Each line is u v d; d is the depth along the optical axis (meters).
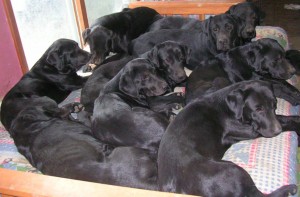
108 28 1.83
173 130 0.95
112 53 1.93
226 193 0.79
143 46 1.69
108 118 1.11
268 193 0.85
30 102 1.32
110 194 0.65
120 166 0.90
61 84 1.54
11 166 1.10
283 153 0.98
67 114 1.30
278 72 1.30
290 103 1.29
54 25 1.84
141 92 1.33
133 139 1.05
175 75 1.43
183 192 0.83
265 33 1.75
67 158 0.98
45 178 0.71
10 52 1.48
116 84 1.31
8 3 1.43
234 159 0.98
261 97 0.98
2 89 1.48
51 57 1.49
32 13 1.67
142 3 2.09
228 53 1.41
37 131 1.15
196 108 1.03
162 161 0.89
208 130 0.99
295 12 2.97
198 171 0.83
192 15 2.02
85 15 1.97
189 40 1.65
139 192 0.65
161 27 1.88
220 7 1.85
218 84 1.32
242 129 1.04
